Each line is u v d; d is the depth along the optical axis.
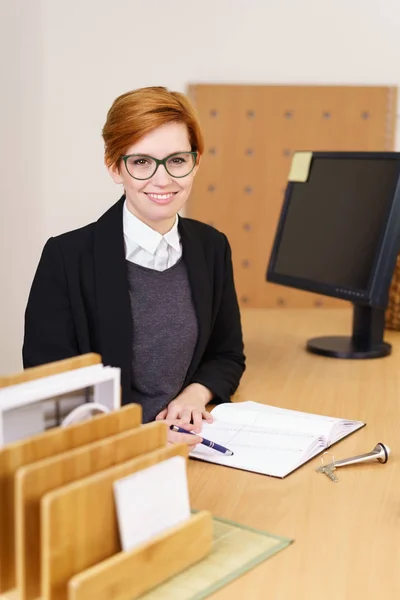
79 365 0.93
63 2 3.48
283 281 2.30
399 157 1.98
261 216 3.64
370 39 3.50
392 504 1.11
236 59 3.53
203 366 1.68
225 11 3.50
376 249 1.99
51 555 0.77
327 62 3.52
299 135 3.56
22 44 3.49
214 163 3.60
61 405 0.90
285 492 1.15
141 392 1.54
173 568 0.89
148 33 3.51
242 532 1.01
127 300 1.50
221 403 1.60
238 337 1.75
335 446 1.36
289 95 3.53
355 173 2.13
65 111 3.55
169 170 1.38
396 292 2.39
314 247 2.22
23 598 0.78
